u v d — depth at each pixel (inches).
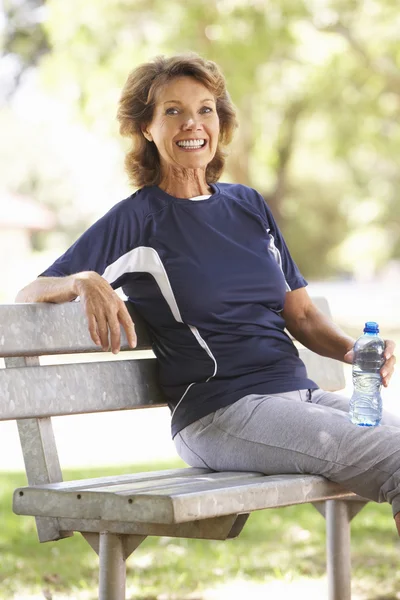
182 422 167.8
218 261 173.0
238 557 247.3
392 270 2689.5
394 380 649.6
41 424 154.6
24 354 152.7
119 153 978.7
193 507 130.6
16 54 1360.7
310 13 882.8
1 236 2027.6
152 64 185.8
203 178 184.2
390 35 919.7
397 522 146.1
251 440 158.4
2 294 1302.9
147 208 174.1
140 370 172.1
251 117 997.2
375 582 221.1
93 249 169.6
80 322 162.4
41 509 140.6
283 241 188.1
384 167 1715.1
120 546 140.9
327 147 1157.7
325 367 204.8
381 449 146.6
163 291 170.6
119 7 887.7
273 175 1331.2
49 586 216.8
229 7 868.6
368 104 987.3
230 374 167.3
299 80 951.0
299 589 216.8
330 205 1994.3
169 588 217.2
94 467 374.6
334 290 1978.3
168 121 179.9
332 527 181.0
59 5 907.4
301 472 153.3
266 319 174.9
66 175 2427.4
